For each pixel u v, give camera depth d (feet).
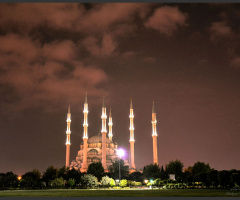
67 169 615.57
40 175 606.55
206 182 326.65
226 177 280.92
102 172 628.69
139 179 631.97
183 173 628.69
